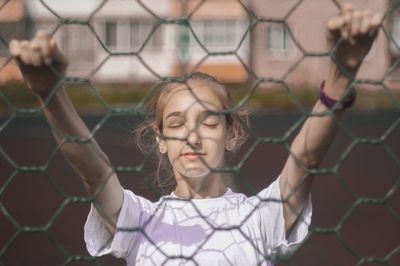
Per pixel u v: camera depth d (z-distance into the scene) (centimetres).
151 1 3133
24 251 852
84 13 3119
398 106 321
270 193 354
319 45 2858
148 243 354
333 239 908
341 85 321
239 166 316
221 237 353
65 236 927
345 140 1897
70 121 321
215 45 3006
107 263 745
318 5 2867
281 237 353
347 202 1174
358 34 298
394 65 318
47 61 297
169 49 2855
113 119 2308
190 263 348
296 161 323
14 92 1336
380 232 980
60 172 1423
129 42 3231
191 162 349
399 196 1225
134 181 1041
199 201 359
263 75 2942
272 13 2947
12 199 1171
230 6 3005
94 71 307
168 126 355
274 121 2484
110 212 347
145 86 2789
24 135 2048
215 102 359
